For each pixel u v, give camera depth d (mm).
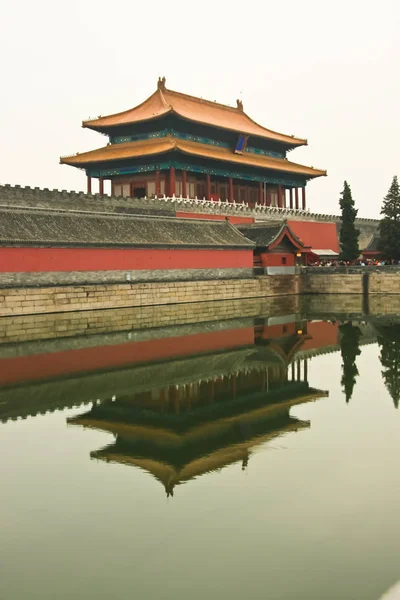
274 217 94875
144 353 36656
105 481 16578
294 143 110688
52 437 20422
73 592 11297
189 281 62500
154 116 87438
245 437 20188
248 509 14625
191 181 94438
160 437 20312
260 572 11898
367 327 49531
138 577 11773
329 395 25922
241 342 41281
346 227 87750
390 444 19281
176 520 14141
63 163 92812
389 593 11102
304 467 17266
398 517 14164
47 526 14000
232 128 96438
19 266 48250
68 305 50125
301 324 51812
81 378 29531
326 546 12867
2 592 11344
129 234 58812
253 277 71938
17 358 34562
